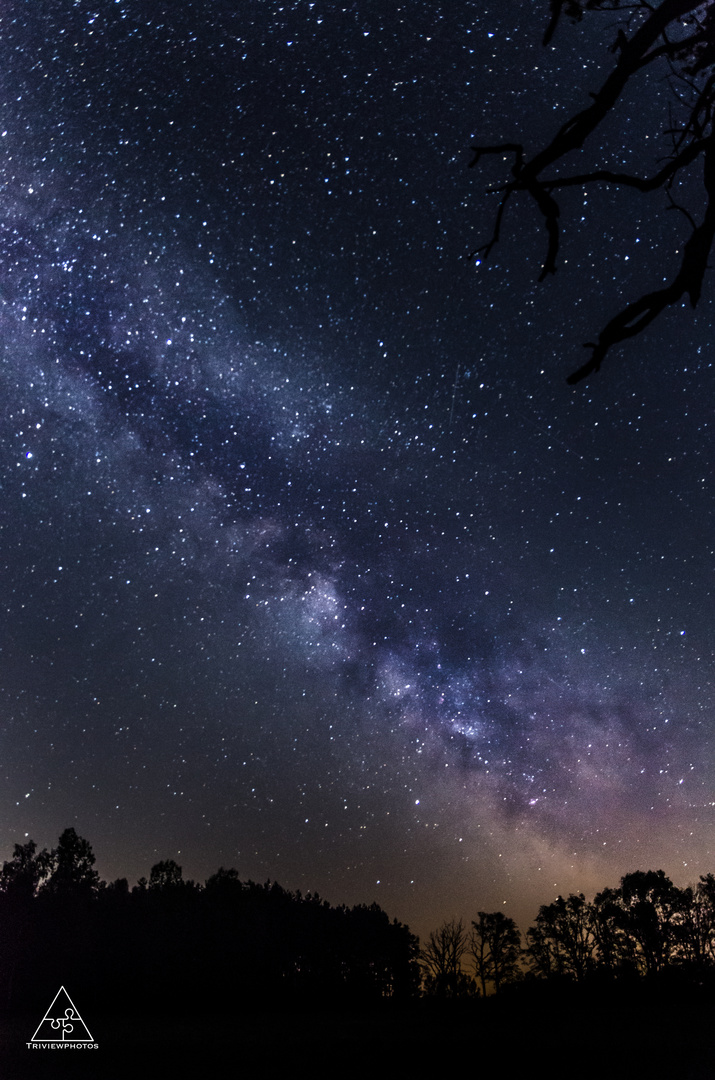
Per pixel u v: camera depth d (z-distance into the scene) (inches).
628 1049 840.3
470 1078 703.1
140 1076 749.9
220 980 1535.4
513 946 1596.9
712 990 1449.3
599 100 147.6
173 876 1663.4
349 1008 1556.3
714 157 149.0
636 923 1549.0
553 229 149.0
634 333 145.2
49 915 1508.4
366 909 1656.0
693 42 152.9
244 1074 752.3
